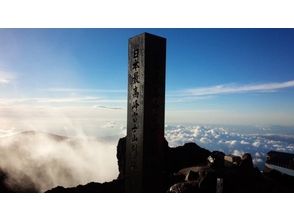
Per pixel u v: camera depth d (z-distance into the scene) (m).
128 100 8.77
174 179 13.16
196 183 10.76
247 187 11.23
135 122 8.45
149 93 8.17
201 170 11.73
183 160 16.34
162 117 8.55
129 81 8.73
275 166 15.21
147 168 8.20
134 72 8.49
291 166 14.63
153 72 8.27
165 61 8.62
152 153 8.32
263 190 11.20
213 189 10.62
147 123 8.15
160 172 8.53
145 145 8.12
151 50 8.23
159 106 8.45
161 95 8.49
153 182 8.38
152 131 8.29
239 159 13.71
